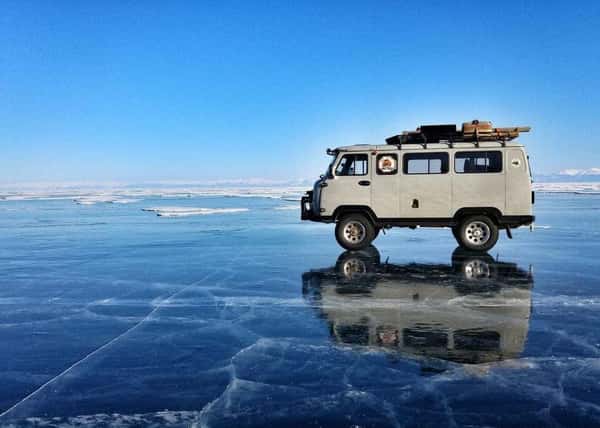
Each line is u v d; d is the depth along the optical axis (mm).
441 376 4375
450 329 5738
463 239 11047
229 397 4027
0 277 9617
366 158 11289
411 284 8281
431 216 11055
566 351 4961
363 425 3541
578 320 6039
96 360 4926
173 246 14008
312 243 14398
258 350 5129
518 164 10727
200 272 9766
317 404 3877
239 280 8875
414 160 11086
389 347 5152
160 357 4980
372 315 6387
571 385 4145
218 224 21469
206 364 4766
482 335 5500
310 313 6539
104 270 10242
